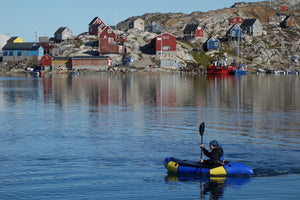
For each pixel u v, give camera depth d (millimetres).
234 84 86125
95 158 21141
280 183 16859
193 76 124250
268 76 127500
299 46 171250
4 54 170625
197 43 173125
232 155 21531
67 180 17438
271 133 28234
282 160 20453
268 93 62719
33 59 166875
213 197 15461
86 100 52594
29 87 78562
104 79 106688
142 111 40875
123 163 20156
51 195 15633
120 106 45438
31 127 31203
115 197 15430
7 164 19953
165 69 138000
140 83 88438
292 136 27094
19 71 157875
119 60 148000
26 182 17172
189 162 18906
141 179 17641
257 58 162000
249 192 15906
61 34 181250
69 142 25281
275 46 171000
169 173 18500
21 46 169250
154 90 68875
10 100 53219
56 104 48031
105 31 153250
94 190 16188
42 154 22016
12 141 25688
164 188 16484
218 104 47219
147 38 170375
